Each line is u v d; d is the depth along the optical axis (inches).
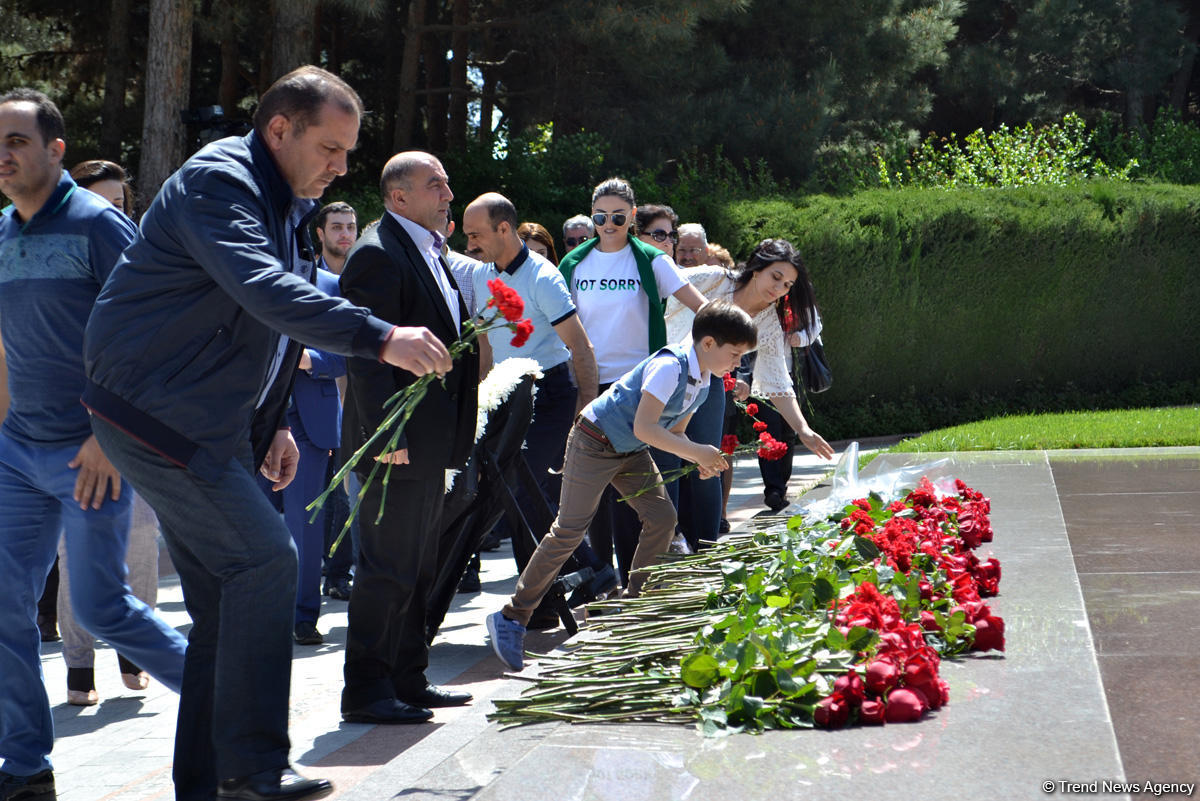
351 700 165.6
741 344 187.9
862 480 245.6
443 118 927.0
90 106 983.6
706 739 107.9
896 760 98.7
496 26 781.9
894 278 614.5
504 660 187.5
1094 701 112.8
